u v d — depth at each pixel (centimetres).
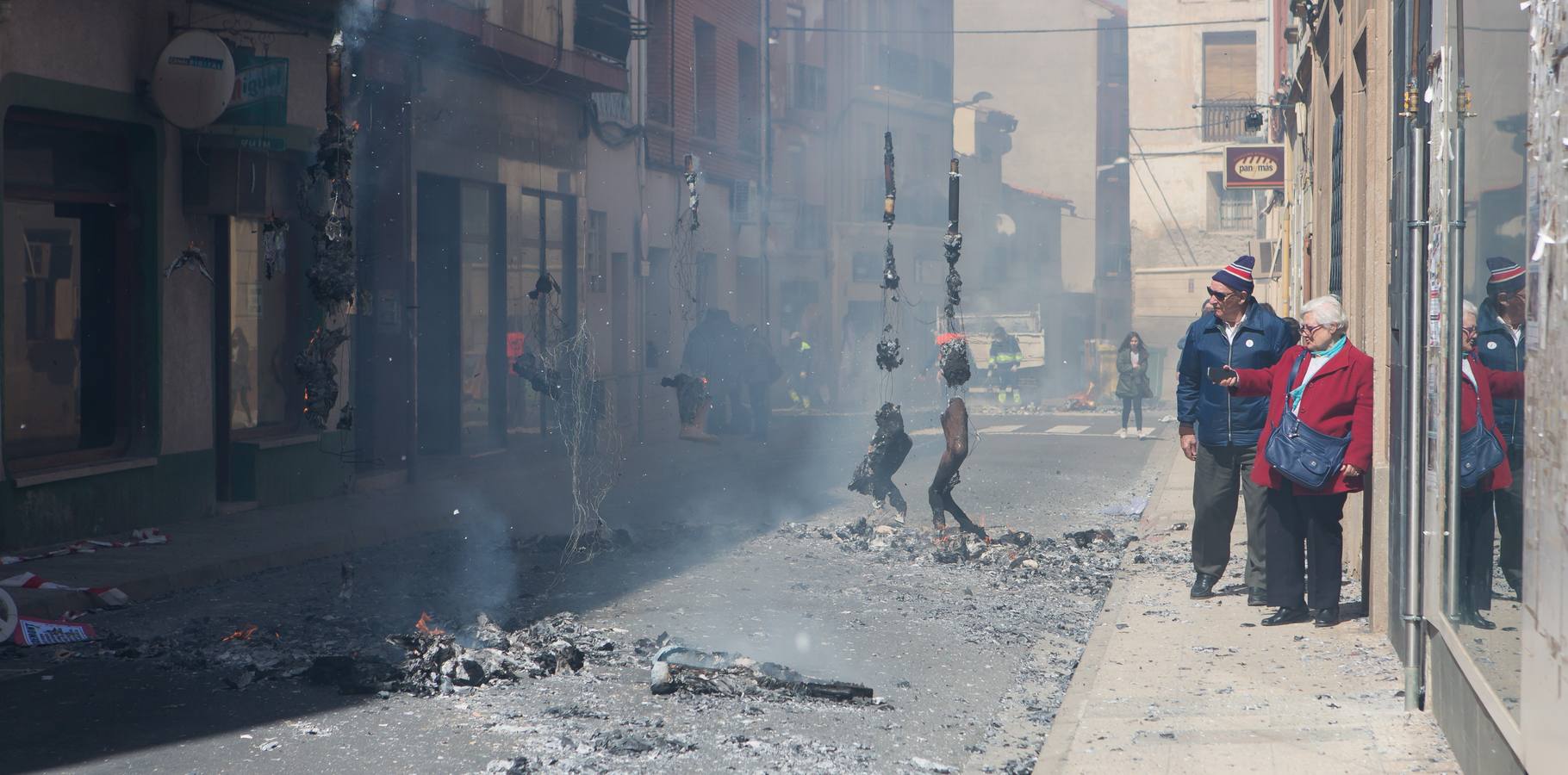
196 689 941
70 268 1694
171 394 1800
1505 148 589
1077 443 3309
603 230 3309
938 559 1518
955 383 1648
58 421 1675
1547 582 490
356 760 780
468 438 2642
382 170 2336
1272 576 1098
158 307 1775
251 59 1791
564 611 1219
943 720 882
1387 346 1030
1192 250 6091
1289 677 905
